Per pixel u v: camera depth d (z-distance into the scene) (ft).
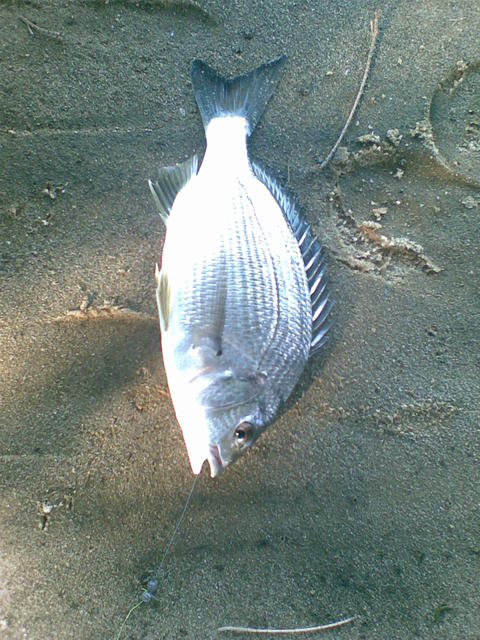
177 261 1.16
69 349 1.23
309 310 1.20
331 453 1.23
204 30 1.44
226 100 1.38
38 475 1.17
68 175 1.31
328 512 1.20
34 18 1.39
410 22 1.48
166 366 1.13
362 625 1.15
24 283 1.25
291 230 1.22
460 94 1.46
